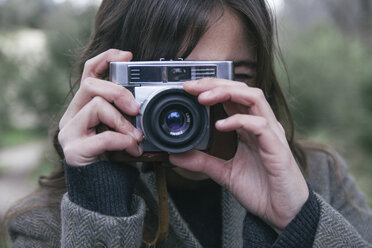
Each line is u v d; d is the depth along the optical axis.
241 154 1.35
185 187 1.54
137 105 1.26
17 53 10.58
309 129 6.34
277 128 1.25
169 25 1.32
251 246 1.28
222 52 1.37
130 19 1.41
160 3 1.34
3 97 10.99
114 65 1.30
